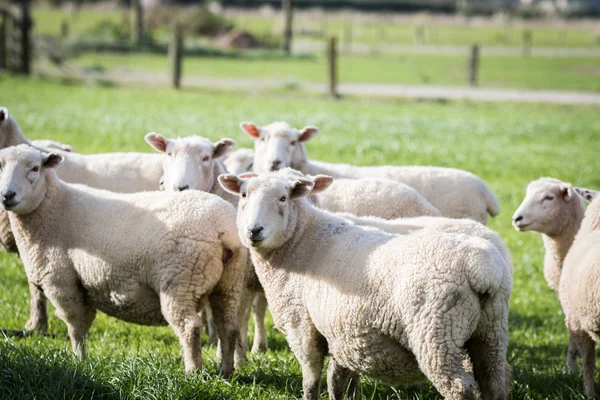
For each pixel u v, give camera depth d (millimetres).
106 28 62312
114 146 19344
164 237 6969
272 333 9258
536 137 24109
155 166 10188
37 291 8852
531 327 9781
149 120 24719
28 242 7551
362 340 5945
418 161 19000
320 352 6527
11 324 9094
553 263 9516
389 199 9242
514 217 9320
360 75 45219
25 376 6363
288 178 6859
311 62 53531
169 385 6324
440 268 5547
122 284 7156
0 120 9695
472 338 5824
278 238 6555
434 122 27156
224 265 7215
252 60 53500
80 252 7285
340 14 105375
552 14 114875
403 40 77125
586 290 7344
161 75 41531
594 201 8438
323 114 28516
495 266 5551
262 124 24688
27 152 7449
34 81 35719
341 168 11195
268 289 6754
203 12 67938
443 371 5469
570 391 7508
